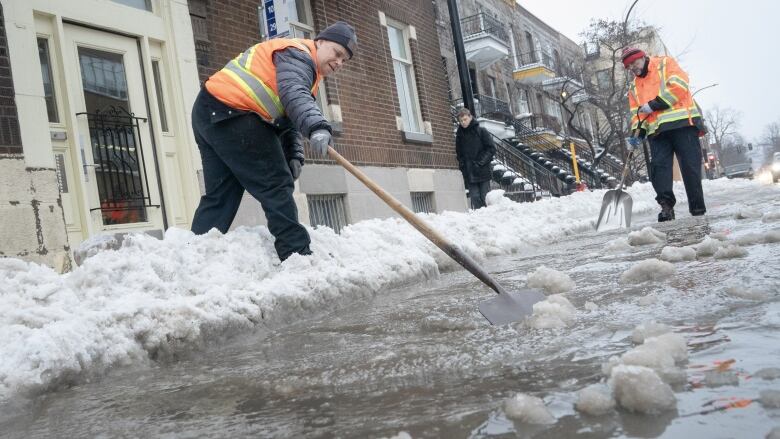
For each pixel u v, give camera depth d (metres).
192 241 3.74
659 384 1.36
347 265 4.33
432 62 12.88
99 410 1.99
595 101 31.44
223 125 4.03
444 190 12.22
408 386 1.81
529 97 31.80
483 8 27.33
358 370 2.05
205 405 1.90
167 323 2.79
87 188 6.02
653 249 4.35
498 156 21.62
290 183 4.18
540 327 2.29
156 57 6.96
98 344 2.53
